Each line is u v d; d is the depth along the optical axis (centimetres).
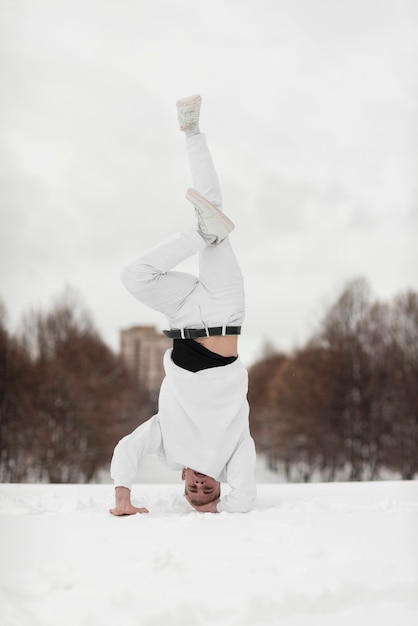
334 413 3384
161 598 219
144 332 5519
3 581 239
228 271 466
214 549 285
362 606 216
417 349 3369
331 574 240
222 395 447
